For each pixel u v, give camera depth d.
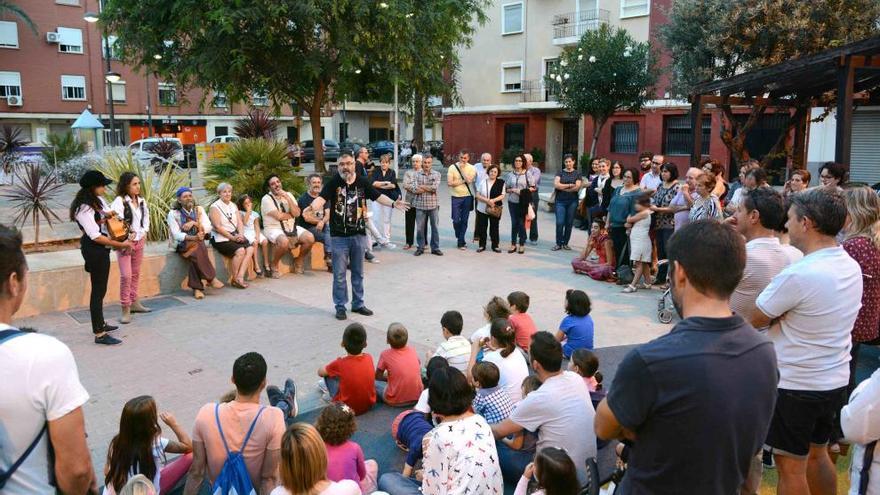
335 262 7.58
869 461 2.55
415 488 3.76
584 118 29.08
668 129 26.45
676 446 1.87
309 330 7.22
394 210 16.73
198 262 8.53
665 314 7.51
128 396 5.45
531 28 31.03
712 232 1.99
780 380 3.13
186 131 41.72
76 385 2.15
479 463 3.29
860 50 8.07
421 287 9.16
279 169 12.16
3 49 34.91
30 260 8.32
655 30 16.52
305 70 18.72
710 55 14.59
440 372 3.48
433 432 3.43
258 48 18.56
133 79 39.28
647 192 8.62
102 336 6.70
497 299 5.51
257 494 3.60
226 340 6.87
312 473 2.97
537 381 4.13
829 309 3.02
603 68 21.42
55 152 21.33
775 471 4.21
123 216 7.27
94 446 4.62
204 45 18.03
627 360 1.95
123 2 18.14
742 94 13.55
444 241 12.82
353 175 7.54
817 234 3.10
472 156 34.41
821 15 12.98
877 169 16.73
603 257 9.85
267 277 9.71
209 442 3.54
